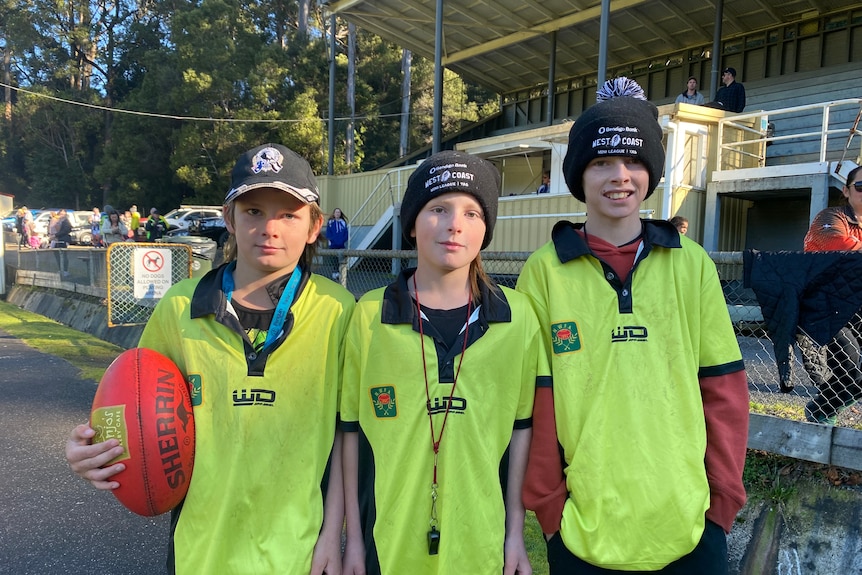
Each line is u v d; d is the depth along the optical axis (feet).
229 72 91.56
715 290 6.07
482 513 5.66
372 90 105.60
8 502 12.15
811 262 8.99
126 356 5.94
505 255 13.48
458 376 5.75
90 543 10.59
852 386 9.39
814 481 9.11
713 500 5.78
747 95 44.96
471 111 108.88
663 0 43.45
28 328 33.14
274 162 5.90
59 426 16.72
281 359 5.94
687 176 29.53
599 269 6.14
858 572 8.23
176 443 5.69
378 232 47.73
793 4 42.37
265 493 5.72
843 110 38.17
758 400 12.17
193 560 5.61
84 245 82.94
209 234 64.64
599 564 5.58
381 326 5.91
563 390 5.93
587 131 6.12
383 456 5.76
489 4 46.24
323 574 5.73
